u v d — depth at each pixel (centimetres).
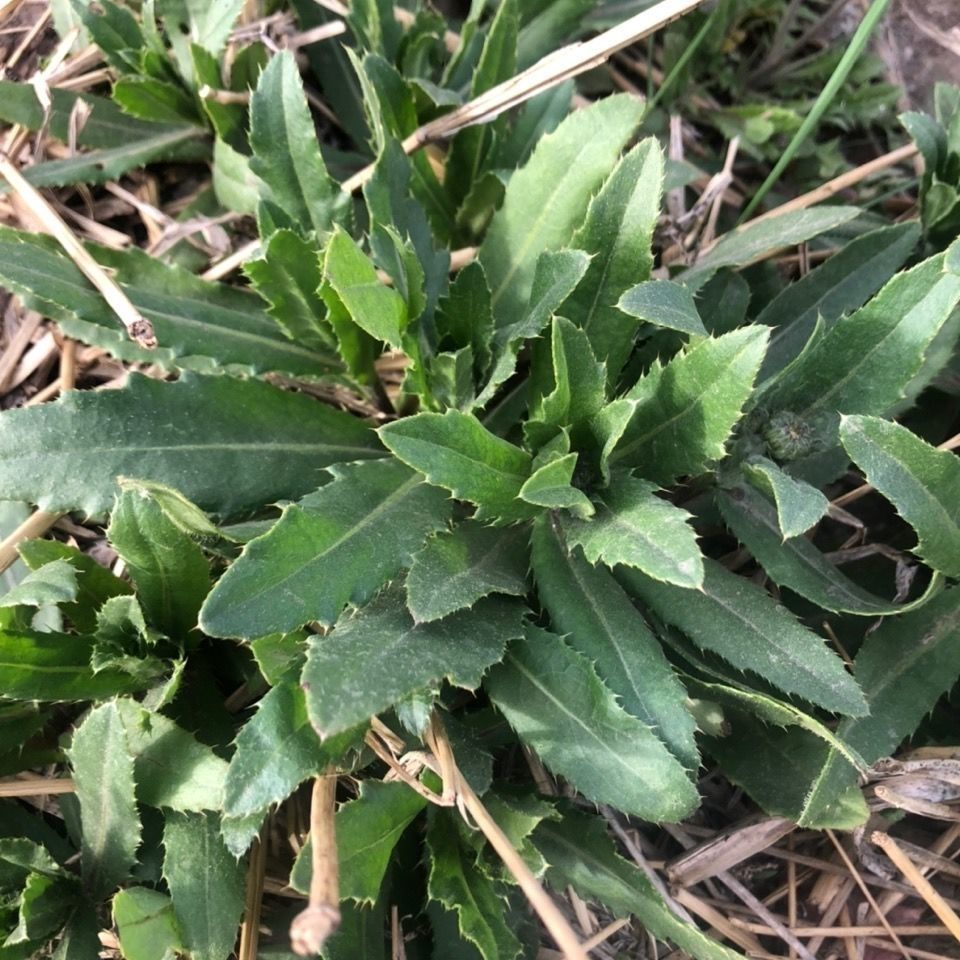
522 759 24
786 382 22
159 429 20
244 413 21
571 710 19
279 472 21
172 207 29
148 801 19
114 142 27
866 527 26
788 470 23
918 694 21
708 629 20
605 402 21
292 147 23
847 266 25
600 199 21
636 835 23
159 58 27
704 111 34
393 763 19
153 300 23
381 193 22
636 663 19
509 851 17
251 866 20
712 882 24
